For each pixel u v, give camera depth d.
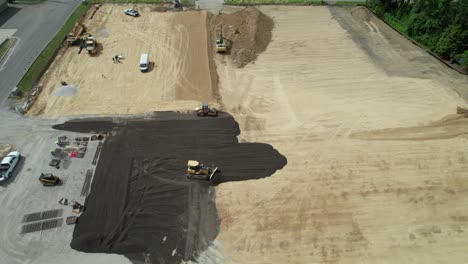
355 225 26.03
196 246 24.45
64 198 26.83
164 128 33.31
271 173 29.61
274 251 24.33
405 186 28.95
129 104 36.06
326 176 29.59
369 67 43.22
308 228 25.75
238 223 25.94
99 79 39.25
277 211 26.81
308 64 43.44
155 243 24.45
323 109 36.56
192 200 27.30
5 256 23.28
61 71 40.09
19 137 31.72
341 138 33.25
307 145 32.41
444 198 28.12
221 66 42.47
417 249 24.69
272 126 34.34
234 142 32.31
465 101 37.94
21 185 27.61
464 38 42.97
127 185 27.95
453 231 25.88
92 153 30.48
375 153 31.83
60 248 23.83
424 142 33.06
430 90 39.53
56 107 35.22
